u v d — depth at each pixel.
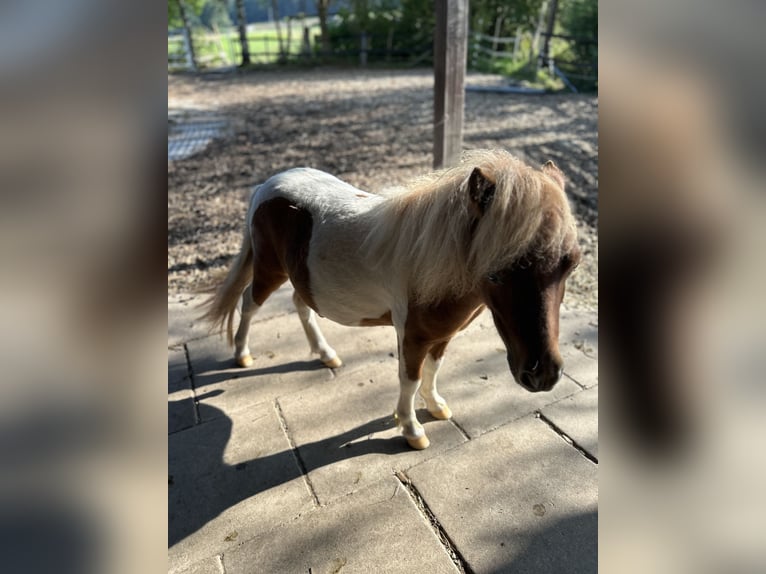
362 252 1.77
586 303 3.01
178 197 5.04
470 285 1.41
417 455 2.00
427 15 14.96
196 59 16.20
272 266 2.22
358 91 10.66
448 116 3.33
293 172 2.24
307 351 2.70
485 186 1.25
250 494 1.87
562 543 1.62
